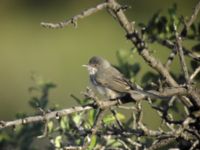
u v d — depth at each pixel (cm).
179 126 838
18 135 1220
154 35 1116
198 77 1100
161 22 1127
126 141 982
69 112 810
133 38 812
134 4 3578
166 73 823
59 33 3700
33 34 3734
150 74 1144
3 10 3838
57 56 3491
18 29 3772
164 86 840
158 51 2708
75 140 1003
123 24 805
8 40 3706
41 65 3397
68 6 3847
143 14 3572
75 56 3503
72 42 3634
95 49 3566
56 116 802
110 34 3684
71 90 2808
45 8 3856
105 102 813
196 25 1244
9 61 3475
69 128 1016
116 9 786
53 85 1225
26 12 3847
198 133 838
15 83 3055
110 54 3534
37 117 793
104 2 779
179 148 866
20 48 3619
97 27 3731
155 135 840
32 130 1218
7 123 780
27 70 3322
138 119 832
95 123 820
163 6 3578
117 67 1241
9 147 1223
